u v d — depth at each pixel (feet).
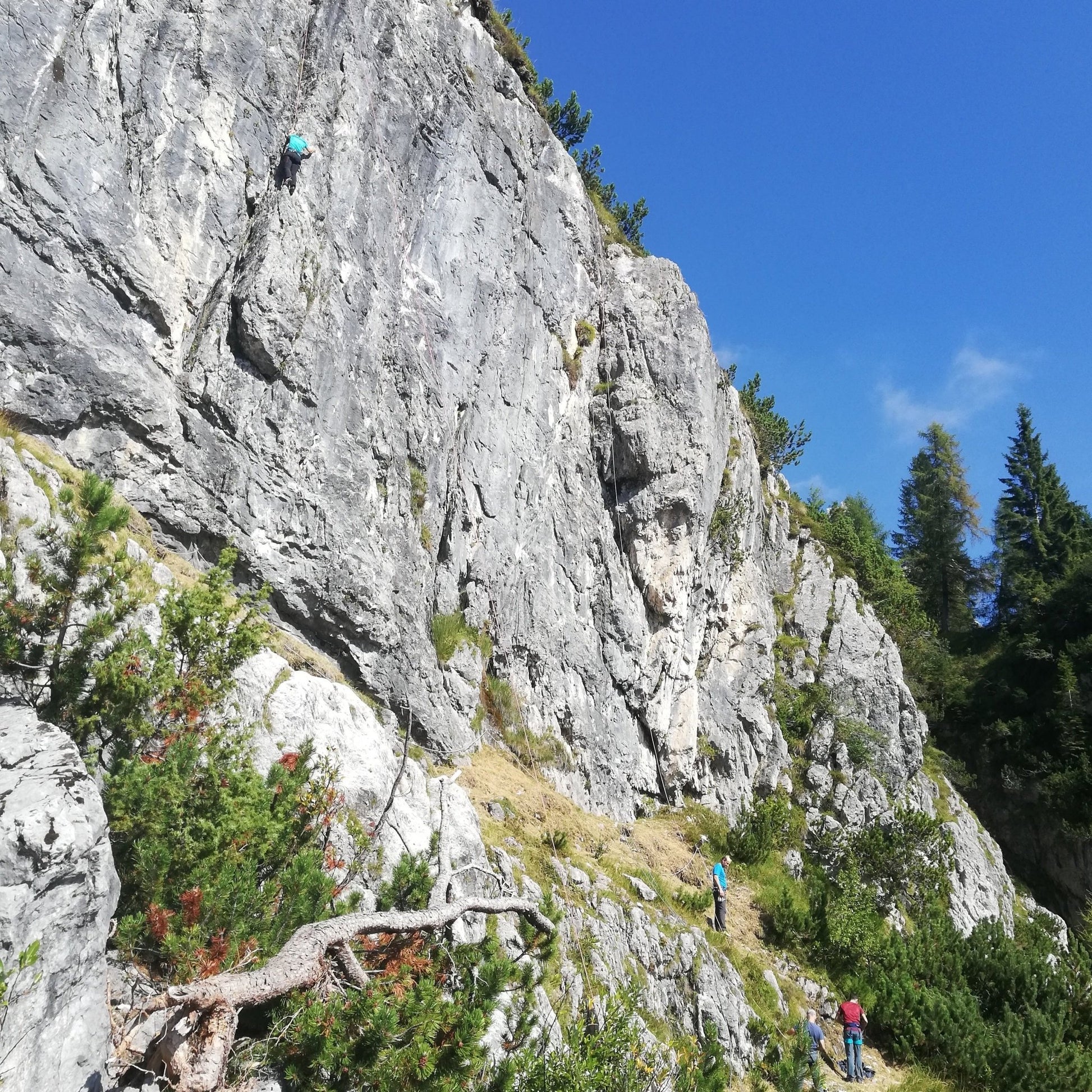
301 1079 17.54
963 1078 52.49
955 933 65.36
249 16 40.93
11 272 30.19
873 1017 56.13
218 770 21.16
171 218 36.14
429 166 52.80
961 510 169.37
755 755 75.00
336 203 43.93
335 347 42.14
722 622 76.89
